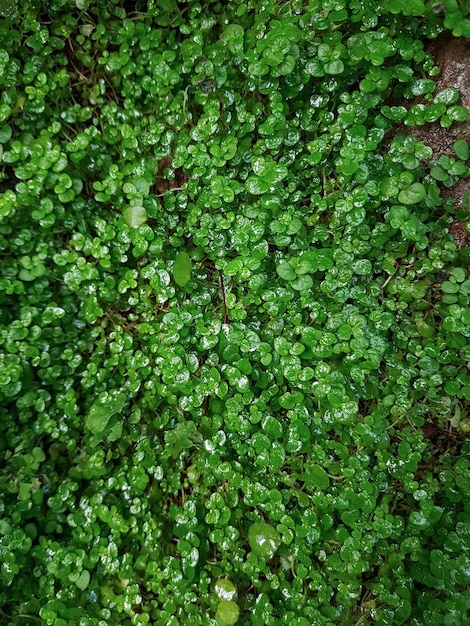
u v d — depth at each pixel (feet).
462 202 0.62
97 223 0.62
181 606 0.57
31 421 0.62
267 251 0.61
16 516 0.57
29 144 0.60
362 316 0.60
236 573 0.59
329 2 0.57
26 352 0.59
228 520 0.59
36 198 0.60
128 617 0.58
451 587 0.56
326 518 0.59
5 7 0.62
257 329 0.63
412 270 0.63
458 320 0.59
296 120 0.63
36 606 0.56
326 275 0.62
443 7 0.53
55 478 0.63
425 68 0.60
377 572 0.61
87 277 0.61
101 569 0.59
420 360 0.62
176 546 0.62
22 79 0.63
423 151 0.59
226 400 0.60
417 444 0.62
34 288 0.61
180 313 0.62
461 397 0.63
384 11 0.57
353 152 0.59
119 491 0.63
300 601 0.57
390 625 0.56
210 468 0.60
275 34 0.58
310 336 0.60
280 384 0.62
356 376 0.59
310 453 0.61
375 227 0.62
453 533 0.57
